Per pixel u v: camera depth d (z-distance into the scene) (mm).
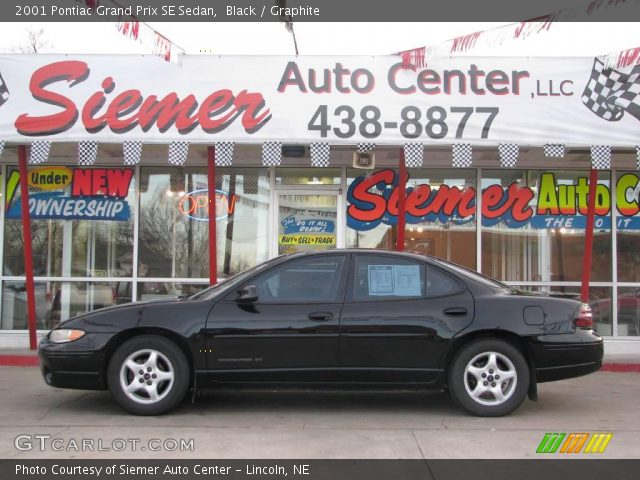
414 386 6000
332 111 8547
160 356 5988
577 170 10438
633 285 10336
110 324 6020
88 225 10492
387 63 8594
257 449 5098
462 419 6051
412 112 8547
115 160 10430
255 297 5945
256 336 5930
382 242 10492
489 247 10430
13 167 10461
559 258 10414
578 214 10445
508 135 8531
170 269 10477
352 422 5949
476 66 8609
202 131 8508
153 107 8516
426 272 6195
